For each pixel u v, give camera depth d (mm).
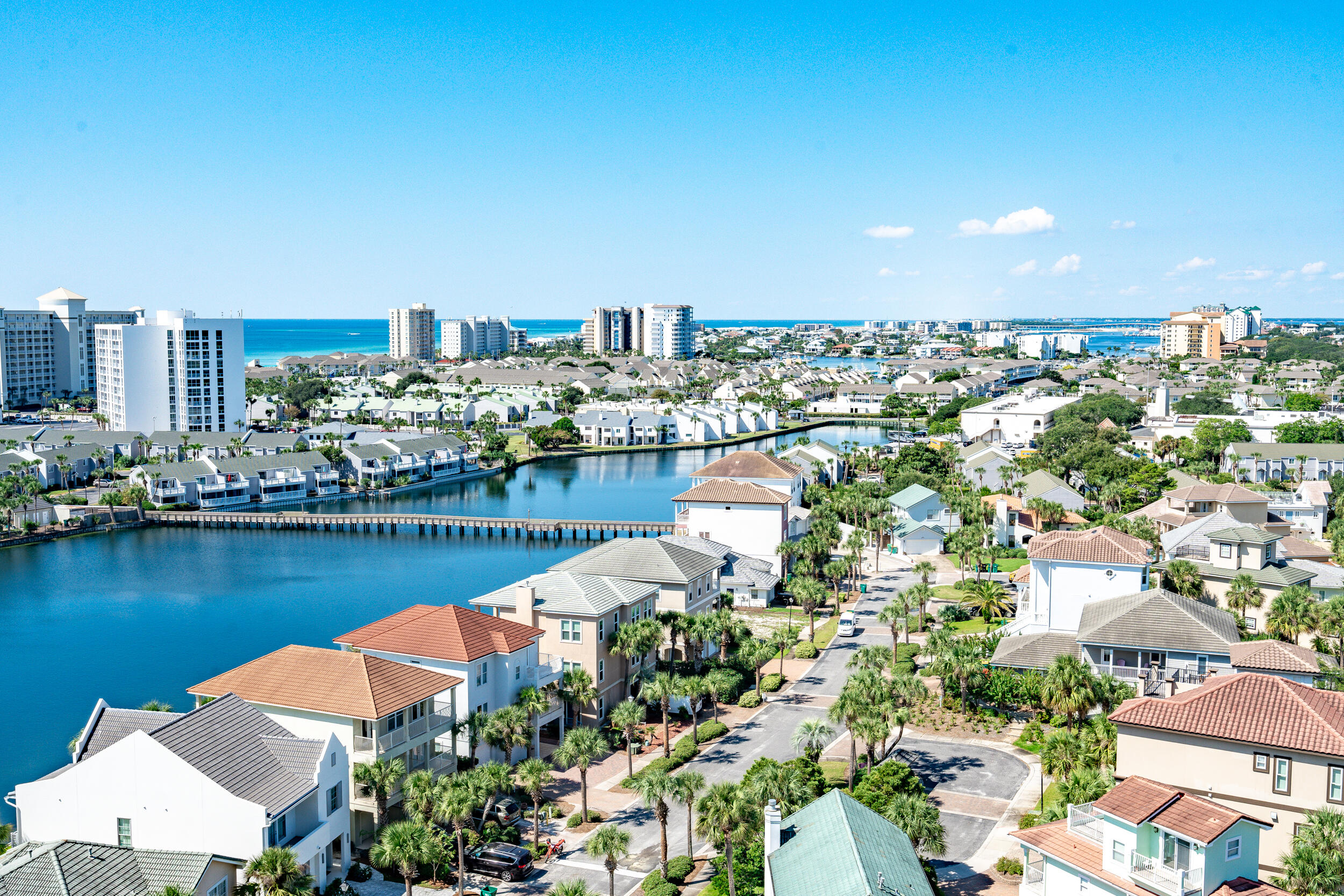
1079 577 96375
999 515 157375
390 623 79750
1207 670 78625
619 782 75125
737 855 57438
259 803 53906
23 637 121312
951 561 151625
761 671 100688
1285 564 104875
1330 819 48500
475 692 75062
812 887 42469
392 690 67438
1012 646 88625
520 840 64438
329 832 58844
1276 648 74125
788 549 133750
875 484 189250
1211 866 42938
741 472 157375
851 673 98812
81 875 50469
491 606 88062
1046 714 83250
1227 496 130375
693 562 109312
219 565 163625
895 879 42719
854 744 70000
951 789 70812
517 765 73562
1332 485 157250
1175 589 102188
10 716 95250
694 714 79562
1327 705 56281
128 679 106125
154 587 147625
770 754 78875
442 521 194250
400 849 53531
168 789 54531
